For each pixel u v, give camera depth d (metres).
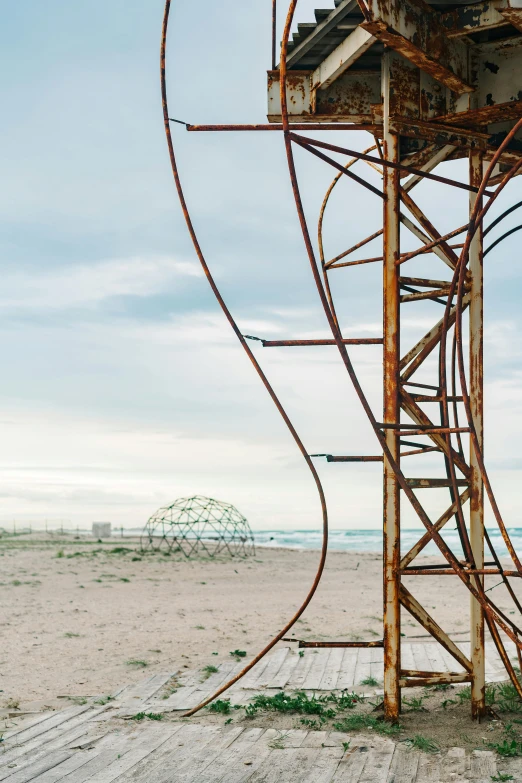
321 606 16.98
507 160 7.12
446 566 6.31
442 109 6.62
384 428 6.03
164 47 6.14
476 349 6.44
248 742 5.86
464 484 6.44
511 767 5.11
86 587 20.33
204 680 8.41
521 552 54.97
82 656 10.77
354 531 131.25
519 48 6.32
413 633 12.50
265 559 36.44
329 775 5.04
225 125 6.32
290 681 8.23
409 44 5.64
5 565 26.44
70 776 5.11
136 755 5.58
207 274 6.33
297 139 5.51
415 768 5.14
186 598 18.39
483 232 6.64
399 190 6.33
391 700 6.25
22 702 7.96
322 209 7.85
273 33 6.91
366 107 6.92
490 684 7.75
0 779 5.06
